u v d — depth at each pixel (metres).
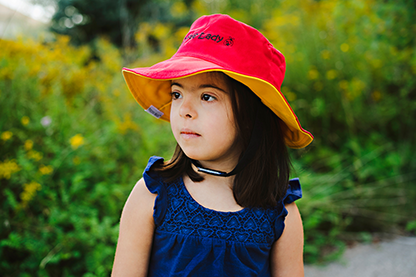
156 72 0.87
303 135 1.08
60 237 1.82
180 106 0.90
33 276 1.79
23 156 2.09
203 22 0.96
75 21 8.62
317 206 2.63
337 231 2.56
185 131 0.90
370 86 3.39
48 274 1.81
